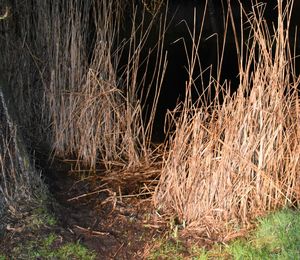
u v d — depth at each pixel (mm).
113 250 4652
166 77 8695
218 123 5082
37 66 6277
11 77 6148
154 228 4949
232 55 9484
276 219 4691
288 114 5211
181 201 5109
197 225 4934
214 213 4957
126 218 5039
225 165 4938
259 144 5027
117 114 6078
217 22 10172
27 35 6297
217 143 5047
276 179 5016
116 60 6270
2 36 6047
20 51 6223
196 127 5094
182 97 8062
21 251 4418
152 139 6609
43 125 6324
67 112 6152
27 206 4766
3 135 4902
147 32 6973
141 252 4664
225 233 4816
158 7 7133
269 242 4535
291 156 5094
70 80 6172
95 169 5891
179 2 10766
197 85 8539
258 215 4914
